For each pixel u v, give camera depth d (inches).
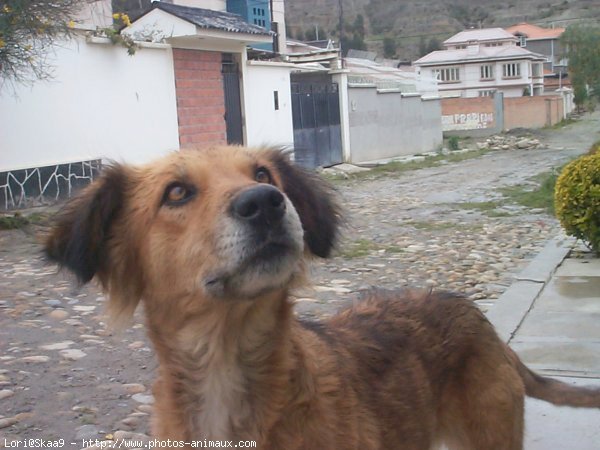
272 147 29.6
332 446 25.1
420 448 29.3
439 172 214.4
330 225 29.2
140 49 150.9
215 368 25.4
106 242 27.4
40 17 104.8
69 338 58.1
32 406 44.6
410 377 29.3
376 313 31.4
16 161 124.2
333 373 26.5
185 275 25.0
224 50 176.1
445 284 77.8
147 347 55.6
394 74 332.5
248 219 23.5
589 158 85.9
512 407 31.7
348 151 238.7
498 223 118.3
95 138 140.3
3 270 83.0
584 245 90.7
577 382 47.6
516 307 64.9
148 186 26.6
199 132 169.2
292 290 26.3
